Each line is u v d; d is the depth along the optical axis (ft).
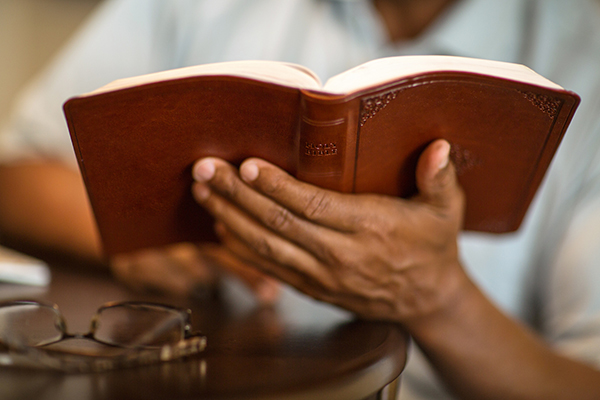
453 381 2.90
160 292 3.09
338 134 2.42
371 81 2.40
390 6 4.68
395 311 2.72
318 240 2.57
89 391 2.15
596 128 4.06
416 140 2.52
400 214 2.57
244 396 2.15
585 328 3.42
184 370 2.26
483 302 2.81
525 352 2.86
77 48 5.42
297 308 2.91
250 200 2.53
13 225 3.93
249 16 5.06
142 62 5.34
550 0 4.47
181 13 5.24
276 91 2.37
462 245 4.30
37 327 2.43
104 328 2.46
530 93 2.43
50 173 4.37
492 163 2.60
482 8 4.40
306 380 2.22
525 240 4.24
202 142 2.48
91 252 3.55
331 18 4.85
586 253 3.60
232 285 3.16
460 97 2.43
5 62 9.52
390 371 2.36
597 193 3.85
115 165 2.48
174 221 2.71
